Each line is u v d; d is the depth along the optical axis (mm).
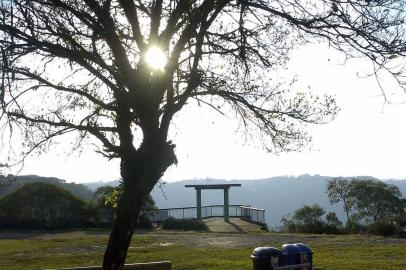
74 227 31328
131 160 6945
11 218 31031
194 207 35906
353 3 7055
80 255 18000
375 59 7117
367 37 7000
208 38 8148
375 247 18000
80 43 7617
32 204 31484
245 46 8086
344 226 29859
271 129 8125
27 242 22422
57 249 20000
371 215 34594
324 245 19047
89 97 7129
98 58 7184
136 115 7090
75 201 32375
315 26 7301
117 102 7156
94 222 32156
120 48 7047
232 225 31578
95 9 7043
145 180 6832
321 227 27656
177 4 7254
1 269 15273
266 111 7992
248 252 17469
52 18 7125
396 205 34562
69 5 7312
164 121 7152
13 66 6637
